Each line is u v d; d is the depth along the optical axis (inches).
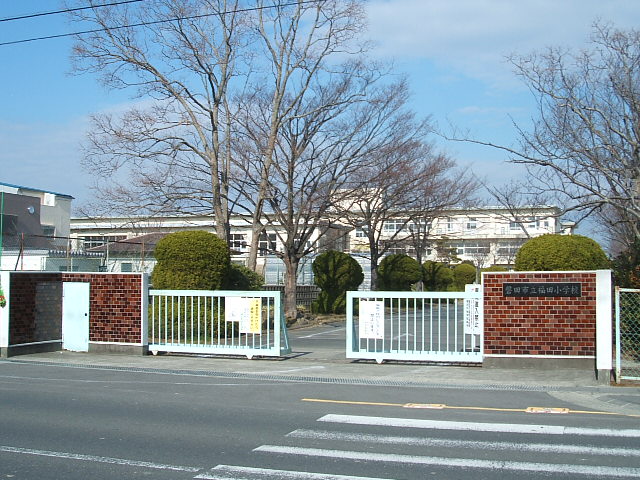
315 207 1135.0
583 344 531.5
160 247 792.9
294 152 1050.7
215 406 398.0
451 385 482.0
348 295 601.6
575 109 603.8
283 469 266.8
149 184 1001.5
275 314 619.8
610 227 836.6
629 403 416.2
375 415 374.3
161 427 340.2
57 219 1473.9
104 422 351.3
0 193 1085.8
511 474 260.5
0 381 495.8
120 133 932.6
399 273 1556.3
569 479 254.4
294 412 381.4
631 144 594.9
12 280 633.0
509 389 466.3
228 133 1007.6
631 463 276.5
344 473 261.6
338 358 628.4
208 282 786.8
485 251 2122.3
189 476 257.0
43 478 254.1
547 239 622.8
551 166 640.4
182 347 637.3
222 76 993.5
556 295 538.0
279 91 1014.4
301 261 1631.4
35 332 653.9
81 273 669.9
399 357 579.8
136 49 928.9
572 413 384.5
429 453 292.0
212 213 1026.7
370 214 1307.8
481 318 556.4
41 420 355.6
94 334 661.3
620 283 628.7
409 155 1331.2
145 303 650.2
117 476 256.4
